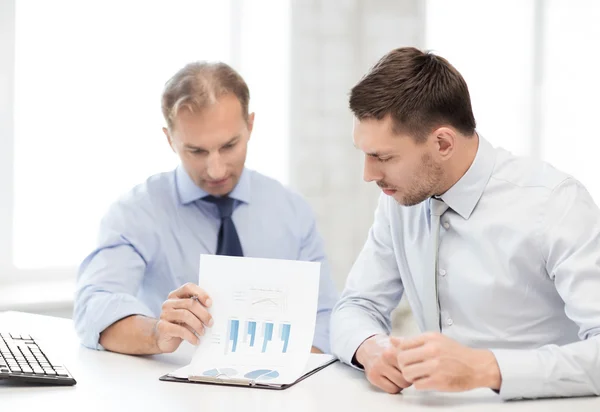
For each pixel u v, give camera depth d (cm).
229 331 161
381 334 165
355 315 176
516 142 350
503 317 167
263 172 347
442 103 155
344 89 351
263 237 225
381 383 147
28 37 306
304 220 231
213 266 163
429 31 352
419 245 177
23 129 309
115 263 206
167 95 200
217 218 221
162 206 219
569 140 342
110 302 185
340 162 352
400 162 155
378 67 156
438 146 157
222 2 337
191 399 142
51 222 317
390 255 185
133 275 208
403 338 148
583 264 152
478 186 166
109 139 322
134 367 166
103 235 211
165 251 217
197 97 193
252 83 344
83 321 187
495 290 166
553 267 158
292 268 161
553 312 166
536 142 347
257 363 158
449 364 138
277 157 348
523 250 162
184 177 217
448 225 171
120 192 325
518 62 349
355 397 144
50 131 313
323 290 225
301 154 347
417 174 158
